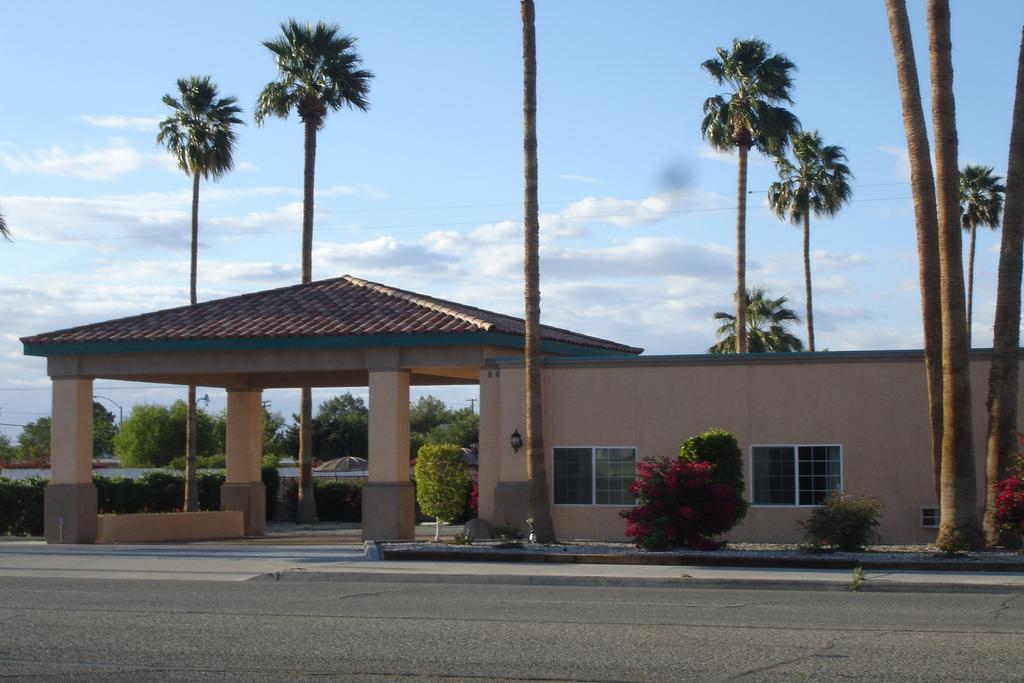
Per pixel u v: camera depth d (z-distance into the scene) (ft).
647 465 73.97
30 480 116.98
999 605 49.52
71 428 94.94
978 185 201.36
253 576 64.69
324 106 151.53
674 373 84.53
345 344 88.74
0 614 46.73
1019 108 70.64
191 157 151.33
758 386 82.99
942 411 73.05
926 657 35.55
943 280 70.54
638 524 72.84
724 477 75.31
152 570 68.03
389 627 42.52
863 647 37.47
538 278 80.07
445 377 105.70
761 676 32.65
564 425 86.17
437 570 64.49
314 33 152.15
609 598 52.70
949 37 71.05
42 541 100.83
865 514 69.72
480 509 87.35
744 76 150.30
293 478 157.48
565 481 85.87
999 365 71.10
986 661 34.81
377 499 87.81
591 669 33.83
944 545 69.36
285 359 91.25
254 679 32.65
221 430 257.75
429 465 84.74
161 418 249.34
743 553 69.00
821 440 81.61
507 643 38.58
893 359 80.89
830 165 189.98
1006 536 69.46
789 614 46.24
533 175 80.07
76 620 44.75
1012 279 70.90
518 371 86.69
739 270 151.12
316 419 266.98
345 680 32.45
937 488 73.26
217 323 94.79
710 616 45.60
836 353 81.87
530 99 79.87
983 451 78.64
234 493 112.57
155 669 34.14
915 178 72.84
